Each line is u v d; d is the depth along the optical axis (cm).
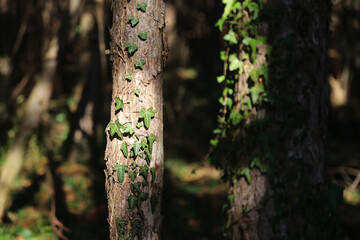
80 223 675
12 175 621
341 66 1284
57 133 1005
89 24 927
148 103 299
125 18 297
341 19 1262
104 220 684
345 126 1239
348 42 1262
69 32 686
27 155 888
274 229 323
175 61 1325
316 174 329
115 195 303
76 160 947
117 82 302
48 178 816
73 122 961
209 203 765
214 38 1373
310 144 327
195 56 1388
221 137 352
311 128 328
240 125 335
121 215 301
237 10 334
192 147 1137
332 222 337
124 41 297
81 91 964
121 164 302
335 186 338
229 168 344
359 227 623
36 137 891
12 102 872
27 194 757
